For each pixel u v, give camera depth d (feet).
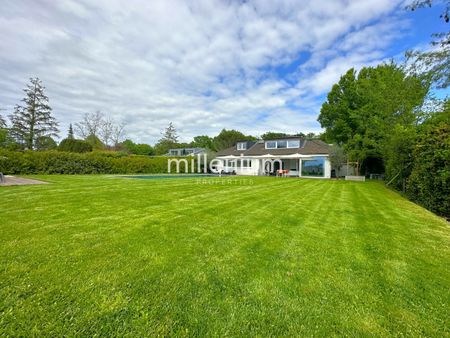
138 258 10.87
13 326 6.52
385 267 10.84
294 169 98.89
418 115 39.22
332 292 8.69
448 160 22.39
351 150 75.41
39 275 9.10
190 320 7.04
